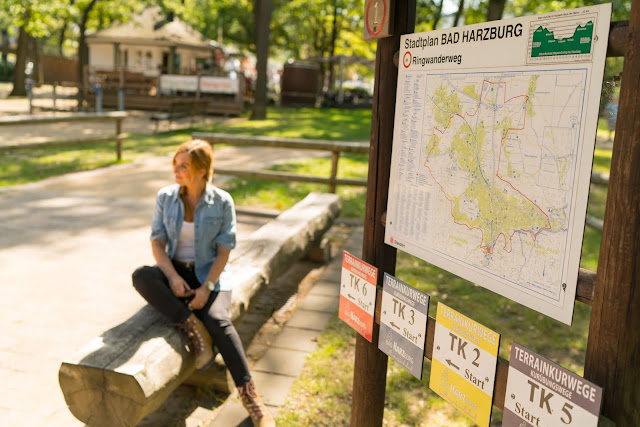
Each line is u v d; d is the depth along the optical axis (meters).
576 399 1.57
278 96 39.47
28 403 3.19
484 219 1.89
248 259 4.17
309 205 5.99
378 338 2.48
